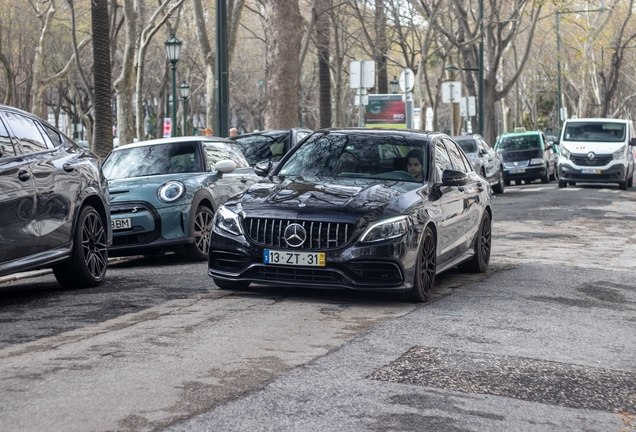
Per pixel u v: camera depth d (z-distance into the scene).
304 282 7.43
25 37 47.34
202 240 11.53
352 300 7.74
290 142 15.06
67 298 7.93
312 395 4.59
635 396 4.92
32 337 6.07
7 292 8.52
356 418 4.21
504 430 4.17
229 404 4.37
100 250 8.88
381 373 5.10
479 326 6.64
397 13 36.62
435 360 5.48
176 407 4.30
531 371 5.33
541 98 92.00
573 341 6.28
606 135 29.42
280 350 5.60
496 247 13.05
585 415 4.50
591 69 57.53
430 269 8.02
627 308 7.84
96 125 26.50
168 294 8.03
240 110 82.94
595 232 15.55
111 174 11.98
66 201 8.18
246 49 62.41
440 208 8.29
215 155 12.48
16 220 7.34
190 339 5.90
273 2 23.11
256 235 7.57
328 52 35.97
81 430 3.94
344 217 7.39
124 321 6.62
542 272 10.06
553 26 54.66
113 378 4.83
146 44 31.39
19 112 7.95
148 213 10.96
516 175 33.56
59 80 39.47
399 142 8.80
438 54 44.38
